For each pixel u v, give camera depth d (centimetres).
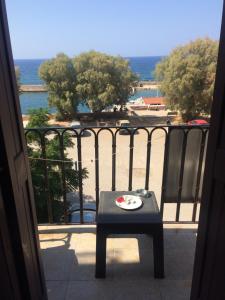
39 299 134
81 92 2205
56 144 505
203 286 122
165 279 169
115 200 184
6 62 99
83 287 164
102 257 166
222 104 98
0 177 96
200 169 200
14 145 103
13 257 106
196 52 1948
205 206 115
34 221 129
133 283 166
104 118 2420
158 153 1252
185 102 2019
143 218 165
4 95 95
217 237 107
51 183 500
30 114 639
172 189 209
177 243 201
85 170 696
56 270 177
